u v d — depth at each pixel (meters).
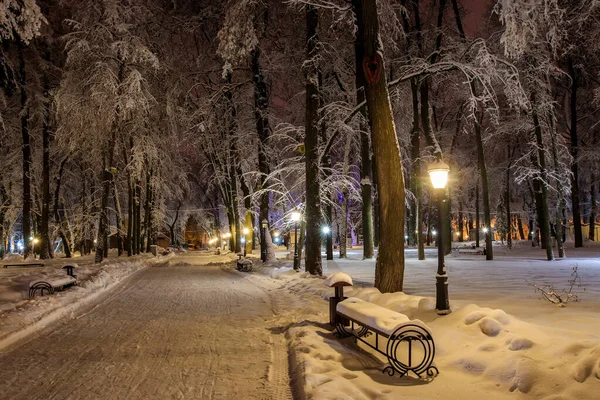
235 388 6.29
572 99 34.00
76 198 48.53
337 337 8.47
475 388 5.72
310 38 18.86
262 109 28.58
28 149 35.78
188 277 23.80
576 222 36.84
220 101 33.12
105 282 18.95
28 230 36.44
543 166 25.31
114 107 27.11
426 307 8.66
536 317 8.45
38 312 11.11
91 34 27.44
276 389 6.23
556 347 5.81
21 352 8.16
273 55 29.09
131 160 34.31
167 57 32.00
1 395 6.02
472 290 13.01
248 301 14.42
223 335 9.45
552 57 23.88
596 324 7.75
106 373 6.95
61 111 28.50
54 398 5.93
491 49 22.42
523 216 50.56
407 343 7.51
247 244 37.00
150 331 9.88
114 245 70.19
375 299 10.34
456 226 77.12
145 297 15.63
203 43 34.12
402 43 26.67
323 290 13.84
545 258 28.34
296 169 26.59
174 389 6.25
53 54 34.78
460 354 6.63
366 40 11.39
